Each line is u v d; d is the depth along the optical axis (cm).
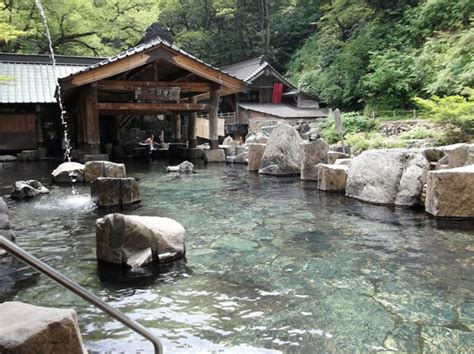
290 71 3388
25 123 1784
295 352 264
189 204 744
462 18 1777
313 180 1009
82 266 425
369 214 641
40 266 159
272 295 351
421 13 2109
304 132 2323
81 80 1222
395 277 386
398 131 1862
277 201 762
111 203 737
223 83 1374
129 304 337
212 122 1513
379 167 739
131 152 1884
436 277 383
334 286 368
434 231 536
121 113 1688
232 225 589
